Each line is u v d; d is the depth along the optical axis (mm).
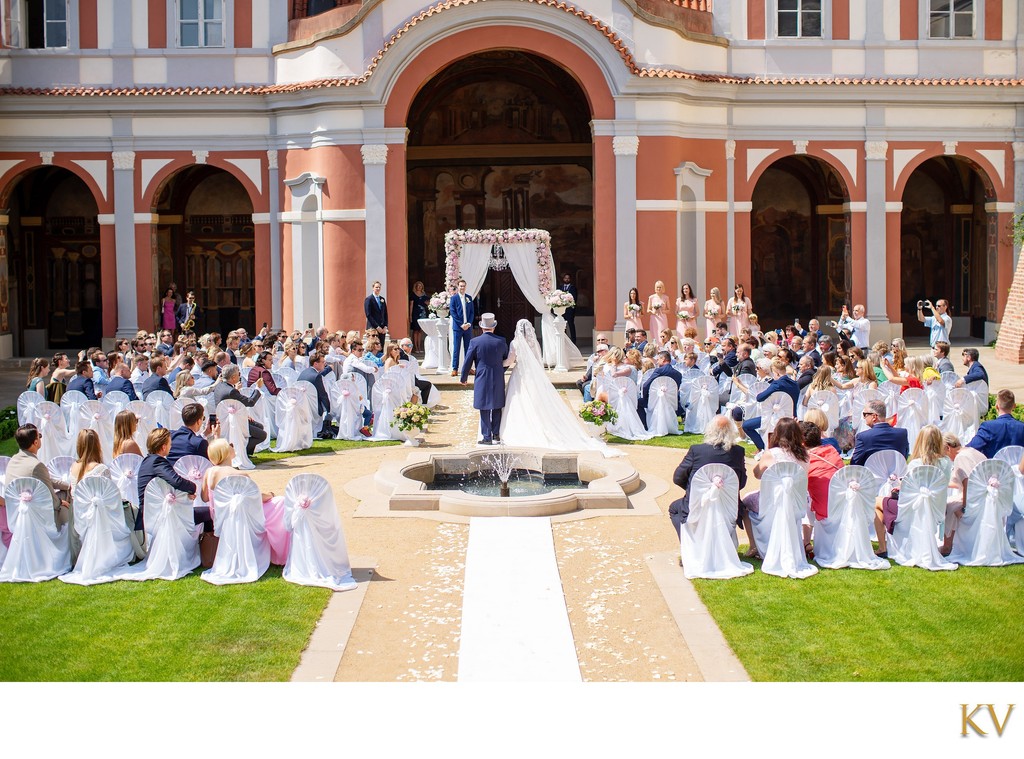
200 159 32281
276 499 12742
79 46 32250
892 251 33156
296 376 22156
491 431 19406
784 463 12438
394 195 30922
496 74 36219
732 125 32406
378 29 30656
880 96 32562
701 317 31922
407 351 23953
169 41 32219
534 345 19703
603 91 30562
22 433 12766
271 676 9930
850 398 19375
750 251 34219
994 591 11922
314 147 31266
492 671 10008
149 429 18062
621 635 10875
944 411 19828
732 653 10383
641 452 19891
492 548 13422
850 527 12734
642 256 30938
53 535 12688
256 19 32219
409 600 11820
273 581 12359
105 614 11398
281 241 32406
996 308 33750
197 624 11109
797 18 32594
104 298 32656
